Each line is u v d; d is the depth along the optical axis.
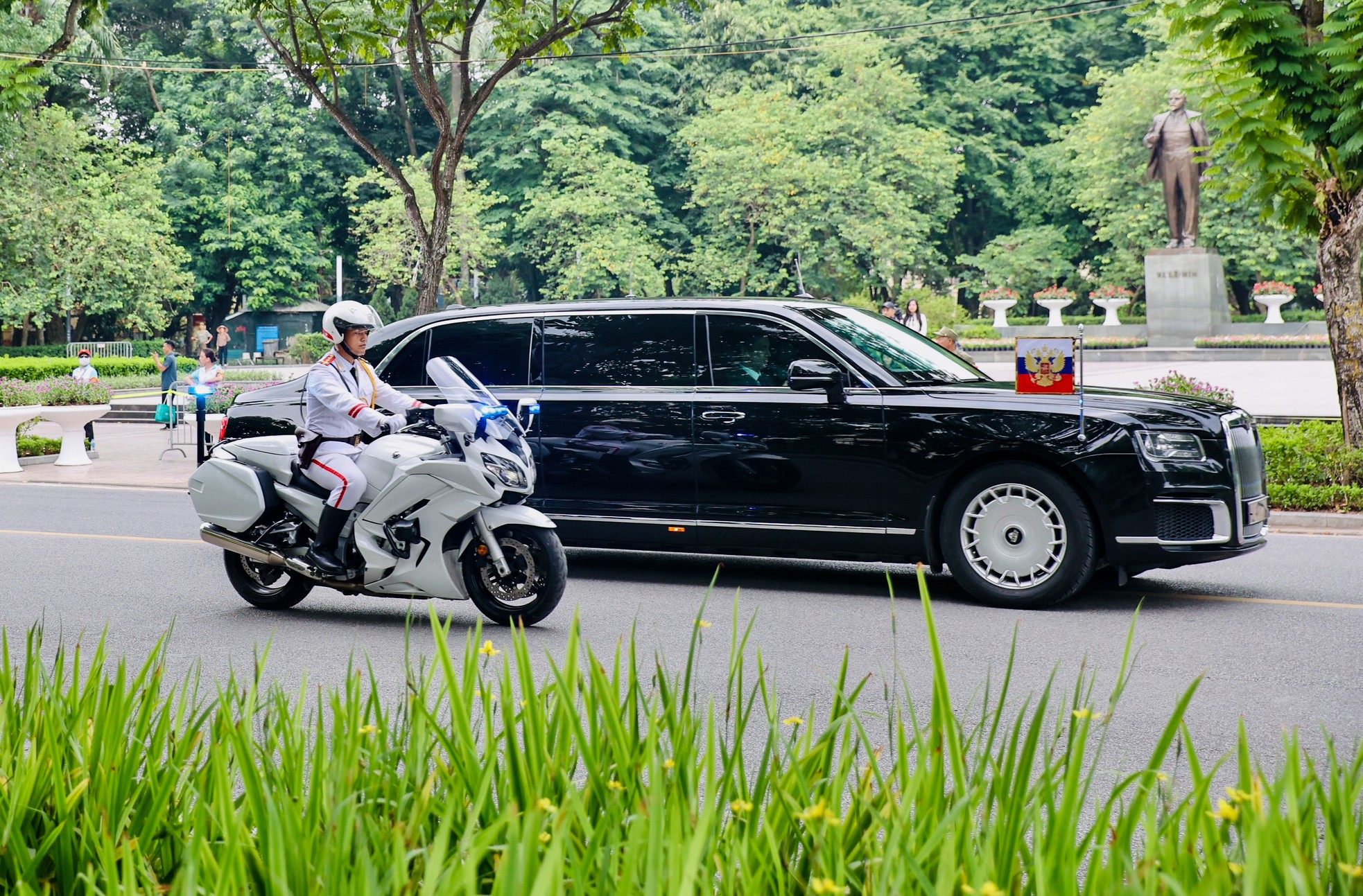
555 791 2.53
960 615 7.89
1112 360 41.97
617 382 9.22
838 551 8.60
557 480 9.28
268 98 63.06
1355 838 2.11
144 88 62.03
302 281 64.06
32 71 17.25
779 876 2.18
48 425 27.53
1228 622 7.59
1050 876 2.07
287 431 9.70
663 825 2.09
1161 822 2.30
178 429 27.67
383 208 56.66
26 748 3.03
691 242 60.69
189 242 62.03
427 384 9.68
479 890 2.39
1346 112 11.72
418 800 2.40
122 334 61.84
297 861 2.12
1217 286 42.78
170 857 2.54
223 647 7.13
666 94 61.41
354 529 7.81
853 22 60.53
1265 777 2.25
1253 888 1.84
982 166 60.41
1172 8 12.28
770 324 8.92
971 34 60.19
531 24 17.73
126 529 12.52
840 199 54.56
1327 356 39.66
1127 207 54.66
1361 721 5.37
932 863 2.20
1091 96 61.41
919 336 9.55
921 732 2.52
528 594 7.61
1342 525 11.86
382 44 18.45
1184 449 7.88
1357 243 12.69
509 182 61.53
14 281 48.72
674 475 8.95
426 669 6.45
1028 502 8.07
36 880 2.43
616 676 2.77
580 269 55.47
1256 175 12.99
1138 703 5.67
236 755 2.56
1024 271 58.47
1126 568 8.11
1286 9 12.03
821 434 8.56
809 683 6.09
